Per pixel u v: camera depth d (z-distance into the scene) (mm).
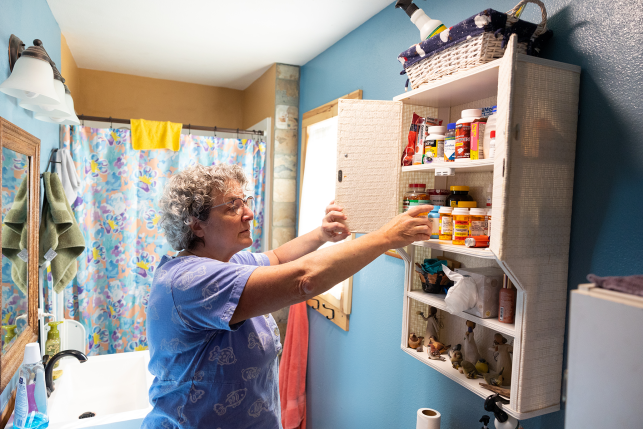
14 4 1401
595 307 535
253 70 2973
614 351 510
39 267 1757
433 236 1248
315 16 2002
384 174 1310
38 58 1328
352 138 1278
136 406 1830
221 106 3506
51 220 1796
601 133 972
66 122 2002
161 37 2367
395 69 1782
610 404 513
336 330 2314
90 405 1824
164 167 2684
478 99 1315
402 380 1738
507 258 943
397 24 1772
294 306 2582
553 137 991
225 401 992
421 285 1474
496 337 1177
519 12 1046
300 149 2807
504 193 899
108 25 2205
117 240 2588
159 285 979
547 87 976
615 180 940
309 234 1349
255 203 2904
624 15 923
